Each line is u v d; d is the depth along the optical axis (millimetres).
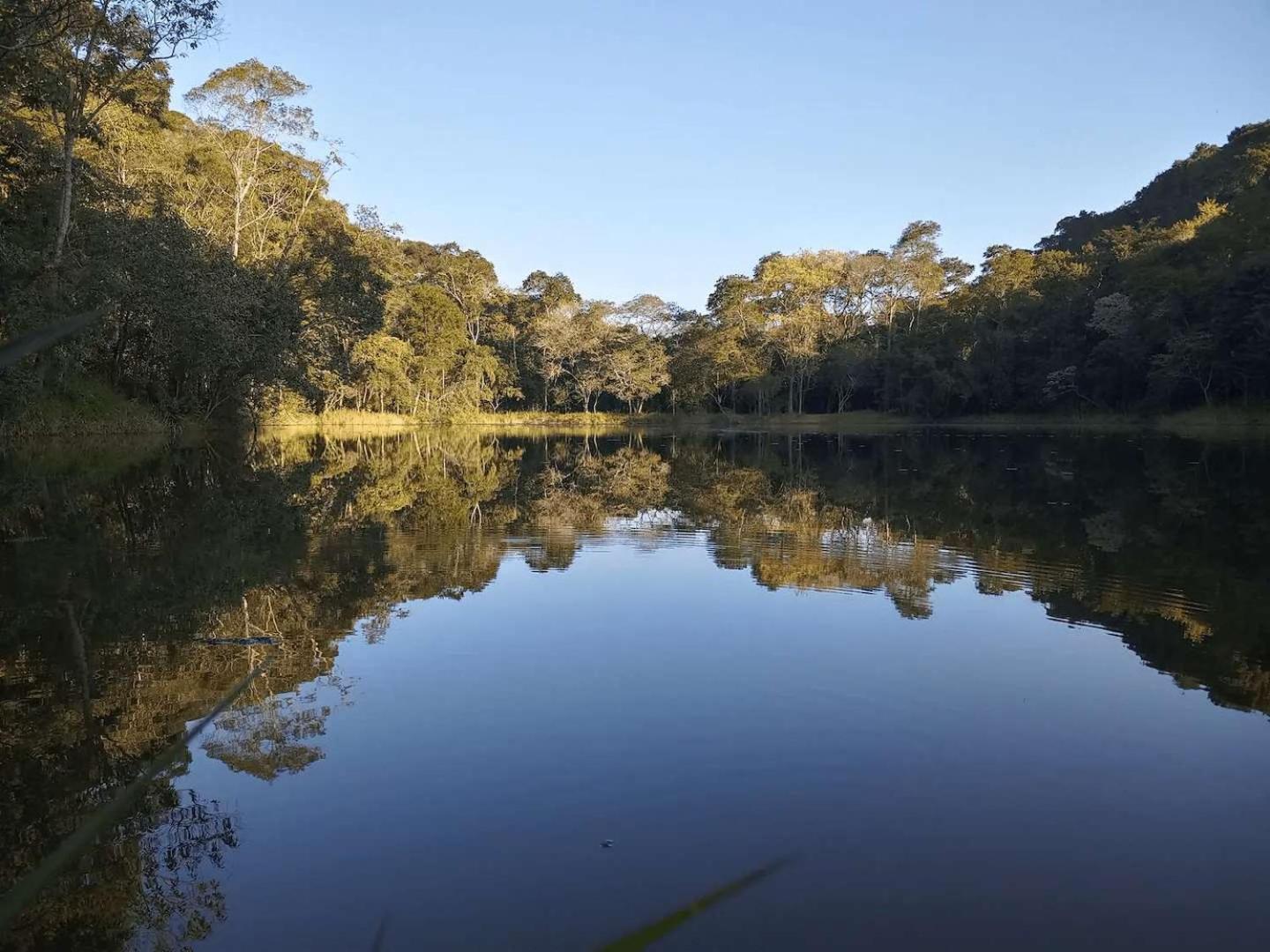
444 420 56656
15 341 702
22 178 21156
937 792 4250
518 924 3176
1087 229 95938
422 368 53406
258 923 3201
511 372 64125
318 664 6191
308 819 3971
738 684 5793
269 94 34375
